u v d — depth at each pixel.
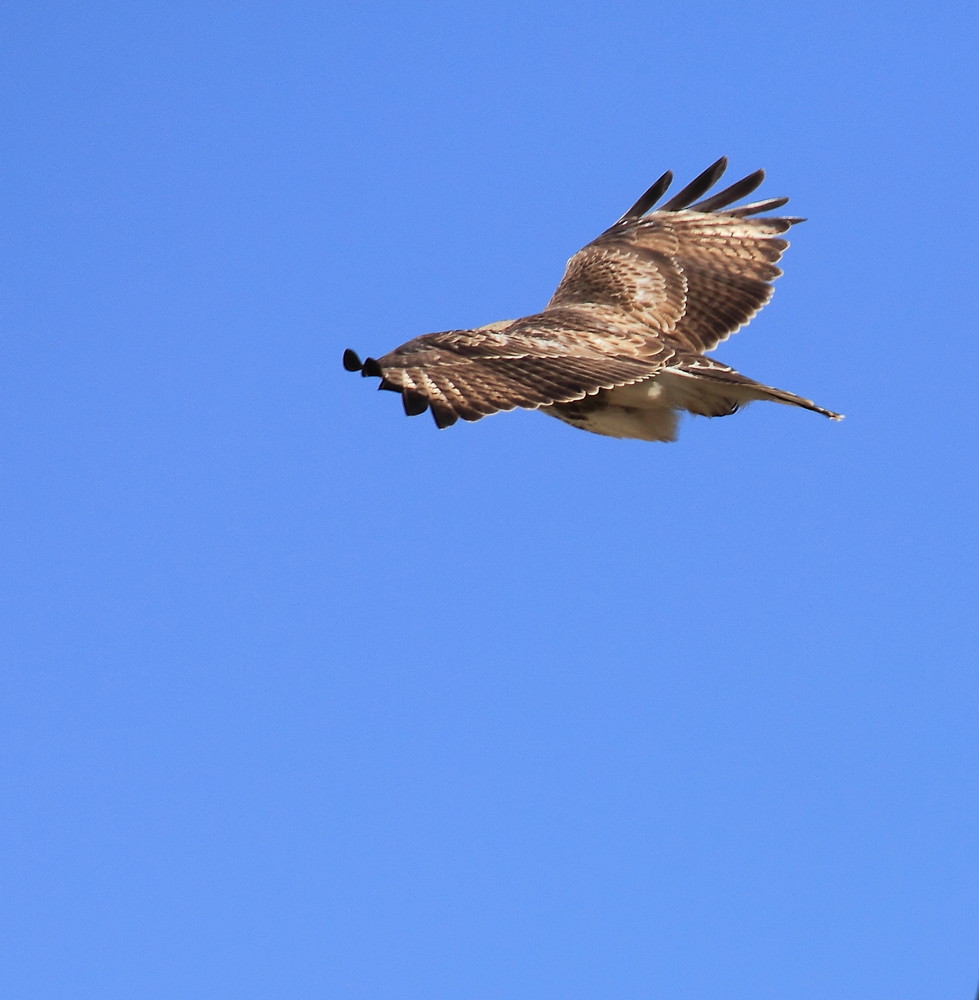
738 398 15.07
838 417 14.70
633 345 14.82
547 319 15.16
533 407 12.75
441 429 12.41
